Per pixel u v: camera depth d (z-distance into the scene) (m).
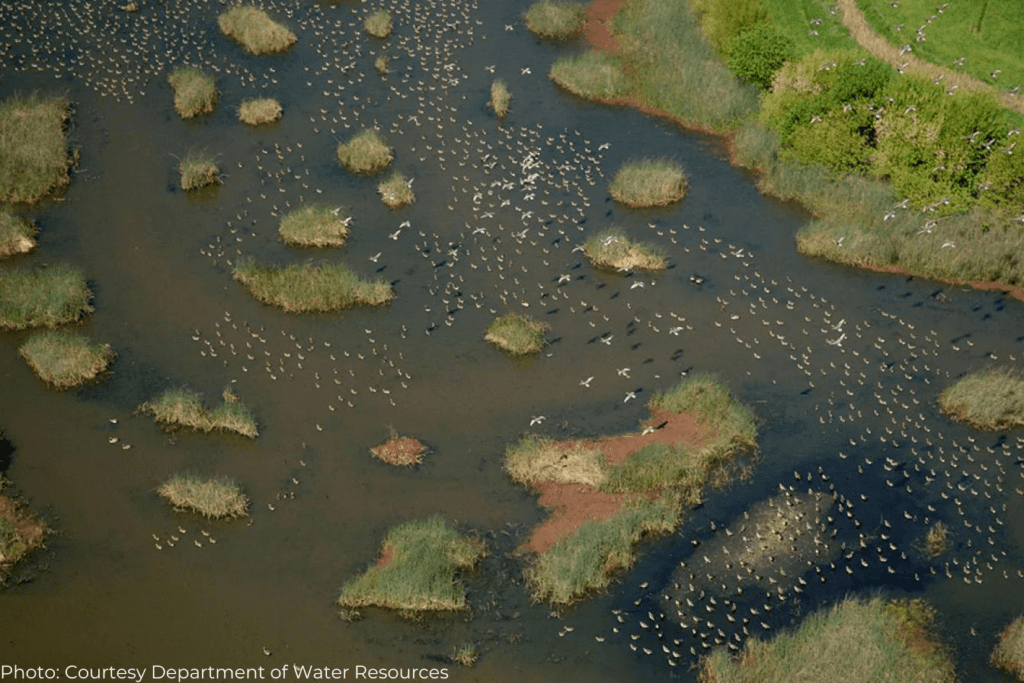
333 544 60.34
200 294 75.88
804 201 85.50
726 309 76.12
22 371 70.06
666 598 57.75
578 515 61.84
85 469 64.00
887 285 78.88
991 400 68.50
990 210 81.00
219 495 61.59
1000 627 57.44
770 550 60.09
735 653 55.19
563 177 87.00
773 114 90.38
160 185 85.31
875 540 61.19
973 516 63.00
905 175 82.88
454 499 62.84
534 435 66.69
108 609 56.94
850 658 54.16
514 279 77.50
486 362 71.44
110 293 75.81
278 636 55.91
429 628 56.56
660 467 63.66
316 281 75.38
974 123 82.56
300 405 68.19
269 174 86.56
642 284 75.50
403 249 79.69
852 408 69.25
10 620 56.19
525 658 55.28
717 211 84.94
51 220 81.62
